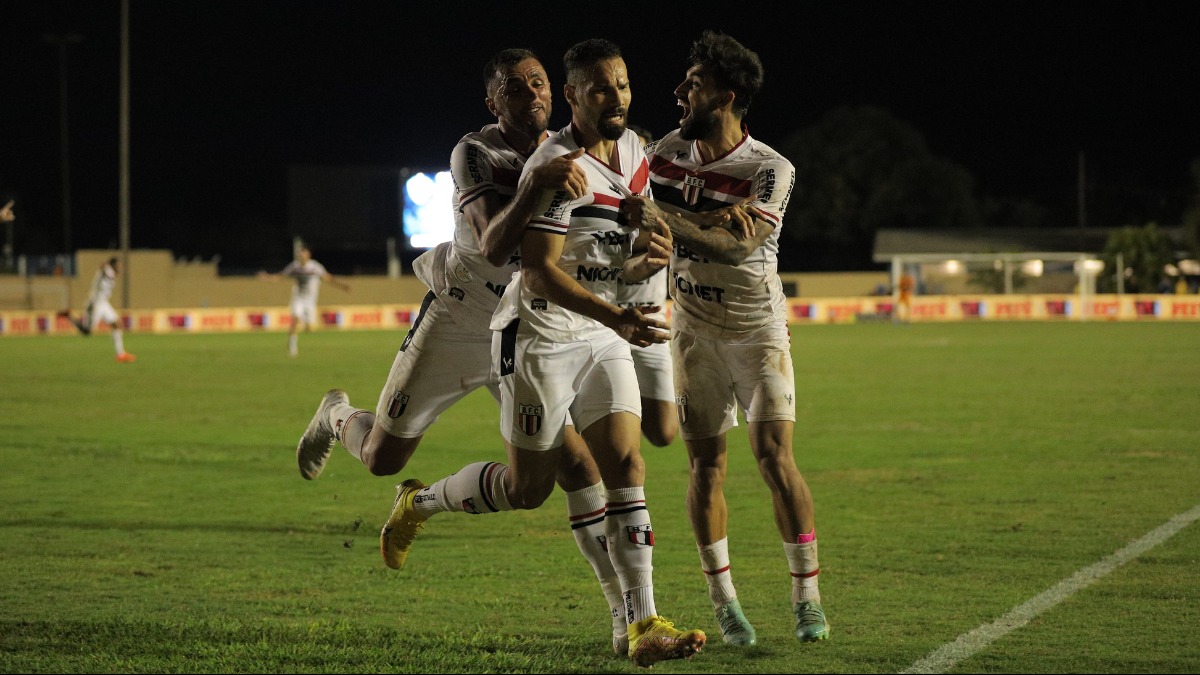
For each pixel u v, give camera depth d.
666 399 8.49
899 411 20.91
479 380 8.61
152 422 20.25
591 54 6.98
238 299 69.25
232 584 9.13
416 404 8.60
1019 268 66.62
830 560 9.80
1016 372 28.50
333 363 34.03
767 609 8.40
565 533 11.12
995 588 8.81
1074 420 19.22
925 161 89.00
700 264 7.79
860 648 7.40
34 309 63.34
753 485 13.69
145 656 7.20
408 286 74.62
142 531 11.23
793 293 73.12
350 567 9.73
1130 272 64.00
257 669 6.94
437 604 8.54
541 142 7.55
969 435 17.66
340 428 9.20
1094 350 35.69
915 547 10.24
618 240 7.24
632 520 7.12
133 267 66.31
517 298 7.23
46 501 12.84
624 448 7.20
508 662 7.10
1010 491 12.95
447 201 76.38
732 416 7.95
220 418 20.83
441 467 15.51
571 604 8.53
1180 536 10.49
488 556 10.15
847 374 28.53
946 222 88.00
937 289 68.38
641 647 6.87
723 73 7.68
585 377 7.33
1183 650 7.23
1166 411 20.25
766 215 7.59
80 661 7.07
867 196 89.19
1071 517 11.45
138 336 52.44
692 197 7.85
